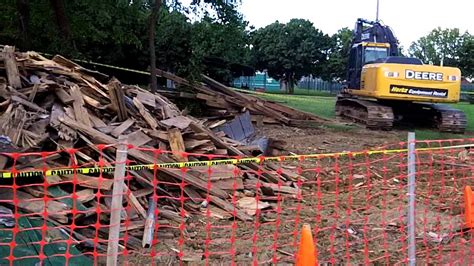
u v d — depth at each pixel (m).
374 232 6.56
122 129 7.53
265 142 10.52
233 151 8.59
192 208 7.06
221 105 16.73
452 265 5.51
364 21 20.23
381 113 16.75
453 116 16.78
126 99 8.45
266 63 67.81
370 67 17.41
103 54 24.92
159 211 6.55
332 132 16.23
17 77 7.82
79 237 5.41
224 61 36.50
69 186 6.10
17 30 19.06
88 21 19.55
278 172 8.74
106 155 6.77
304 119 18.08
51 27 18.39
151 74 17.30
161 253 5.62
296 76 68.38
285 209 7.45
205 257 5.56
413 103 18.23
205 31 19.89
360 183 9.16
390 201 8.05
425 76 16.61
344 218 7.11
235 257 5.61
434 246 6.13
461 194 8.62
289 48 66.38
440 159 11.37
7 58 8.07
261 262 5.50
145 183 6.81
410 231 4.53
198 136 8.37
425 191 8.77
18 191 5.66
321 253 5.80
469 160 11.27
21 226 5.00
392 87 16.61
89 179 6.19
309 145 13.41
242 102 17.17
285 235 6.32
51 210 5.45
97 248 5.43
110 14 18.89
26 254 4.70
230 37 20.06
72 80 8.43
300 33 66.19
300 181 8.43
